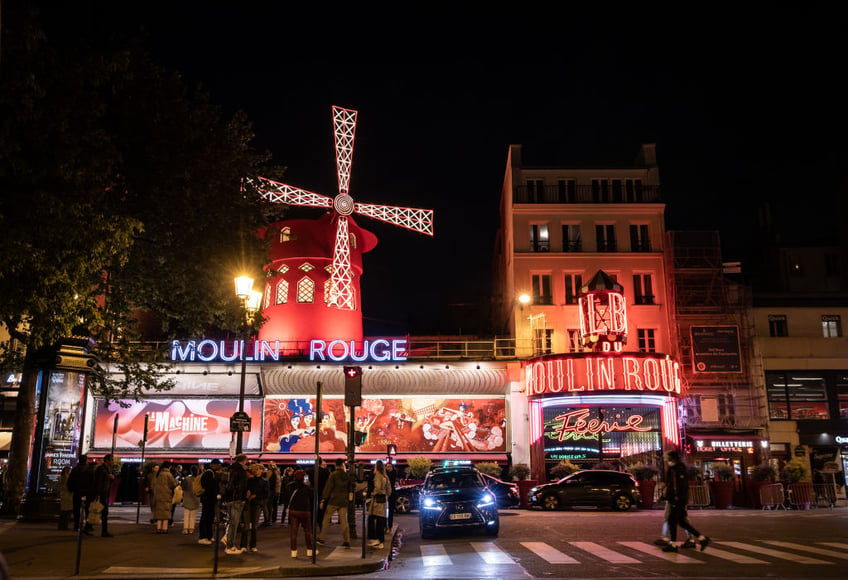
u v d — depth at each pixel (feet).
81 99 48.34
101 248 49.16
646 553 46.93
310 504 46.70
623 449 117.29
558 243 132.36
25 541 49.70
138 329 131.23
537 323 128.67
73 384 67.87
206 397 121.80
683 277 130.11
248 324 55.93
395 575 39.88
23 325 72.23
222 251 67.82
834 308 131.64
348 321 131.03
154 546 49.26
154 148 60.49
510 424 121.08
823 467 123.13
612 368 110.83
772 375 128.57
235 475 46.60
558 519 75.25
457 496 59.72
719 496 96.27
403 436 120.67
